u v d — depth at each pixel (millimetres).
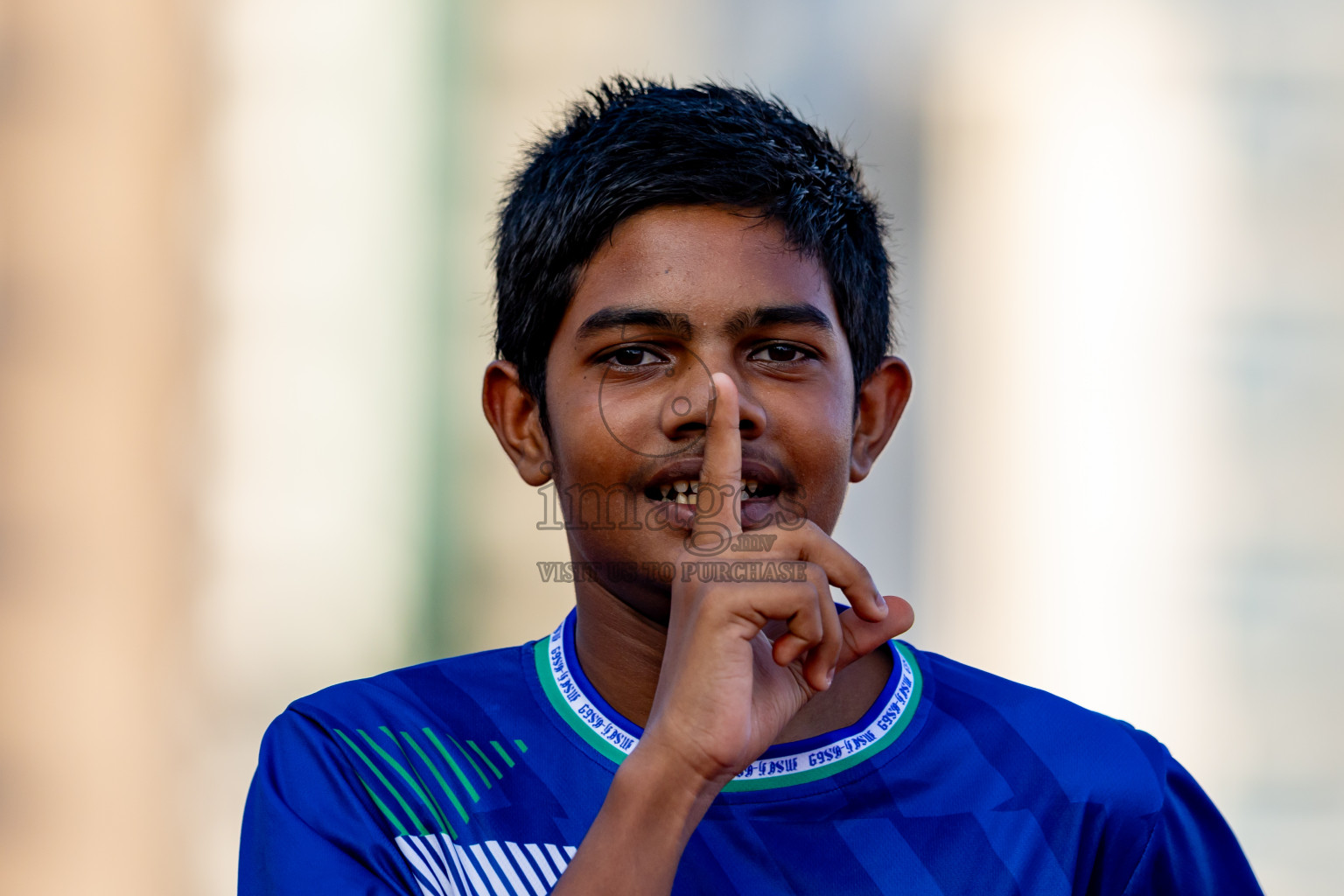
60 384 10773
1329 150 10766
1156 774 5043
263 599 10867
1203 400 10781
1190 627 10742
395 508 10961
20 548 10734
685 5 10953
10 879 10609
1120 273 10820
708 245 4543
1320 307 10773
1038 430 10844
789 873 4582
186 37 10852
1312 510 10727
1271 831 10594
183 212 10867
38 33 10766
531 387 5016
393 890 4410
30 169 10766
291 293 10906
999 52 10891
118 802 10703
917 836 4719
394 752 4785
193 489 10852
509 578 11023
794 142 5031
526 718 4895
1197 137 10797
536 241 4871
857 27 10930
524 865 4559
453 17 10914
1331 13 10758
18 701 10688
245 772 10766
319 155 10914
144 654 10781
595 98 5531
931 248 10914
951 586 10867
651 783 4016
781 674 4324
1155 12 10812
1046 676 10773
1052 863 4758
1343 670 10656
